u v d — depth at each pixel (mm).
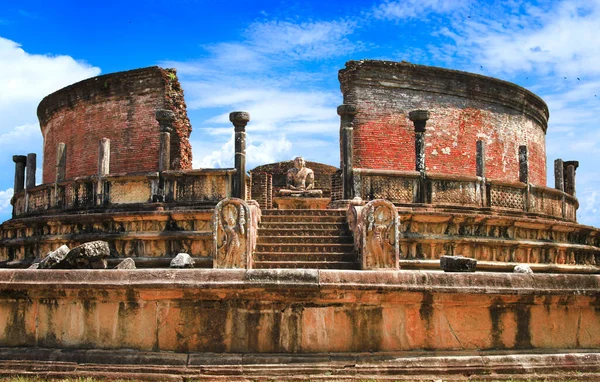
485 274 10102
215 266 13914
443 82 24641
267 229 15688
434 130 24438
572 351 10195
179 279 9719
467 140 25016
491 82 25484
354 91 23797
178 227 17172
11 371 9367
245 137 17562
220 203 14062
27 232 19859
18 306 10133
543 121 29594
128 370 9297
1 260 20969
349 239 15359
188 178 17734
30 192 21828
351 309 9836
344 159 17766
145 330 9789
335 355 9555
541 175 28984
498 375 9398
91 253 11984
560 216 21484
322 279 9703
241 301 9781
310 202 25375
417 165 18328
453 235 17578
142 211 17422
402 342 9828
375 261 13992
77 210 19000
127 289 9742
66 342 9914
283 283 9641
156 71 24328
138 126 24750
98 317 9906
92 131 26047
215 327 9742
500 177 25750
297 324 9750
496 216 17906
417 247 17156
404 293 9789
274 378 9070
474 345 9977
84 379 9047
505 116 26375
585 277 10492
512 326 10156
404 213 16953
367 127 23641
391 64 23844
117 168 24953
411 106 24250
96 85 25766
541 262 19359
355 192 17609
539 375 9453
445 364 9508
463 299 9969
